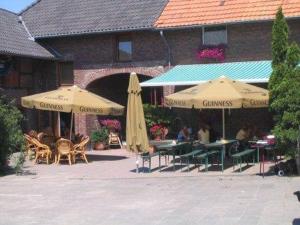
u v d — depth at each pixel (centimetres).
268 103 1938
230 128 2850
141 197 1489
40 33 3222
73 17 3262
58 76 3303
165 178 1836
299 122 1697
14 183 1827
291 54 1764
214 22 2814
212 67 2812
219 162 2172
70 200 1484
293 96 1705
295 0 2767
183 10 2983
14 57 3088
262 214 1198
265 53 2777
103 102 2383
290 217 1158
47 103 2327
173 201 1409
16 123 2128
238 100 1908
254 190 1513
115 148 3038
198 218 1191
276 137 1756
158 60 3005
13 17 3378
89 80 3192
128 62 3089
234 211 1246
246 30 2816
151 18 3003
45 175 2003
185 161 2256
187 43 2938
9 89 3095
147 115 2853
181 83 2605
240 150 2216
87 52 3197
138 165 2134
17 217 1280
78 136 2559
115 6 3225
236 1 2909
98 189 1658
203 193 1509
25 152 2283
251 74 2556
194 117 2903
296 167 1788
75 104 2298
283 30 1803
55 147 2386
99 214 1280
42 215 1295
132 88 2020
